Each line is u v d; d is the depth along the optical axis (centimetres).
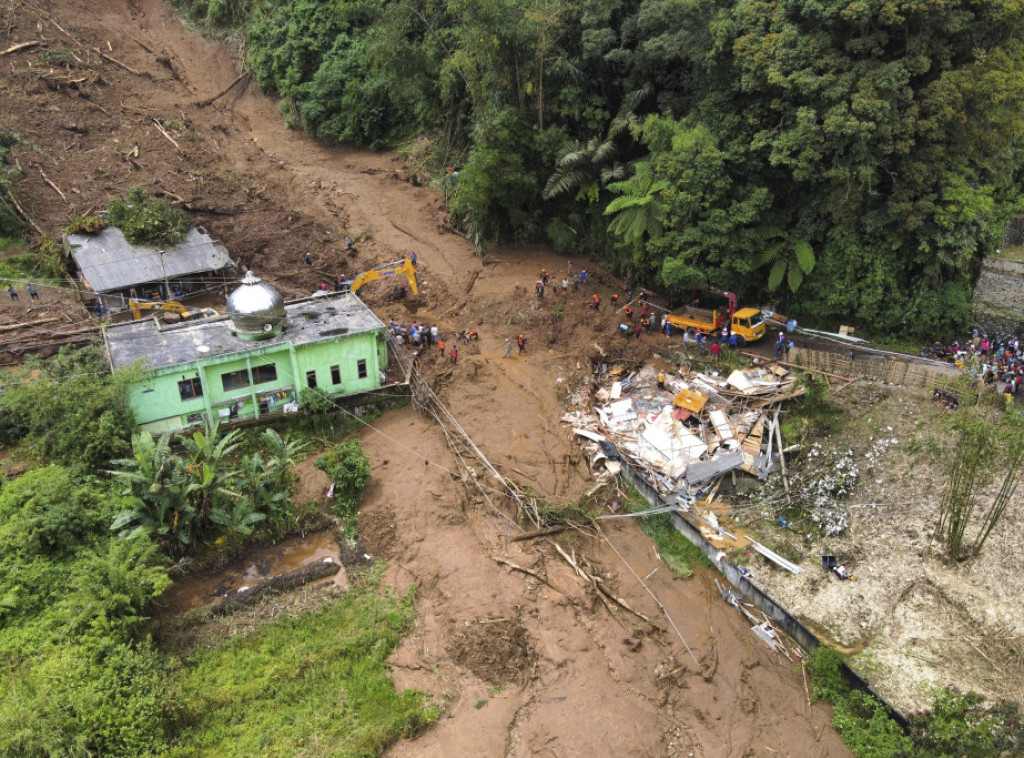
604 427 3484
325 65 6350
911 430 3123
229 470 3003
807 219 3838
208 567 2794
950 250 3544
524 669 2492
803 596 2767
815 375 3466
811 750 2298
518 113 4647
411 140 6156
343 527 3008
